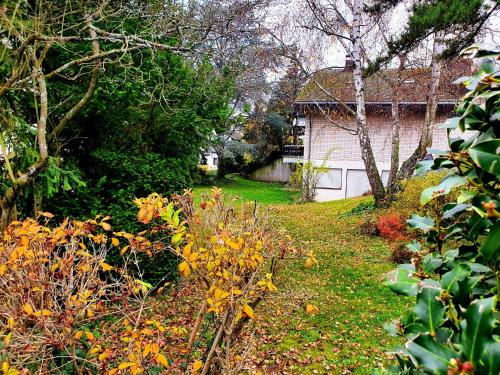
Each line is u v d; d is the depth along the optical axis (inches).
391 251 351.6
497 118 40.9
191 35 224.1
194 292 162.7
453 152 44.0
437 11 296.5
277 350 179.2
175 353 124.1
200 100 290.2
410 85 603.5
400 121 705.6
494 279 41.3
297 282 272.8
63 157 230.4
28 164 194.2
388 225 380.2
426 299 39.7
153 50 211.3
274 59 448.8
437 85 461.7
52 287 99.7
